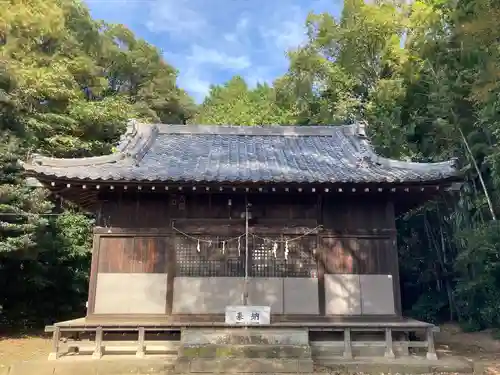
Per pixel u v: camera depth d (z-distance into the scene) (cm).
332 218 1015
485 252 1423
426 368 866
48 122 1667
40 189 1227
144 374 838
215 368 830
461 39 1423
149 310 952
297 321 955
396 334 984
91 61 2233
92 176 881
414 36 1958
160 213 1002
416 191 964
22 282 1391
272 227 1000
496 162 1342
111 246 980
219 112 3488
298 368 836
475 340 1343
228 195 1012
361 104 2105
